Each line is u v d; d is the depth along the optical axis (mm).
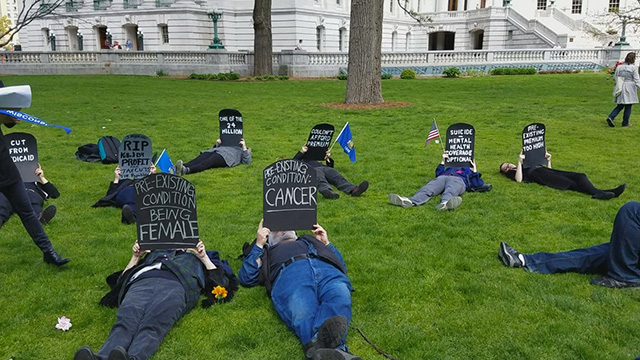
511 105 17000
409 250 5348
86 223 6188
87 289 4516
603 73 31844
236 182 8008
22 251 5336
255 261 4461
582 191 7422
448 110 15914
